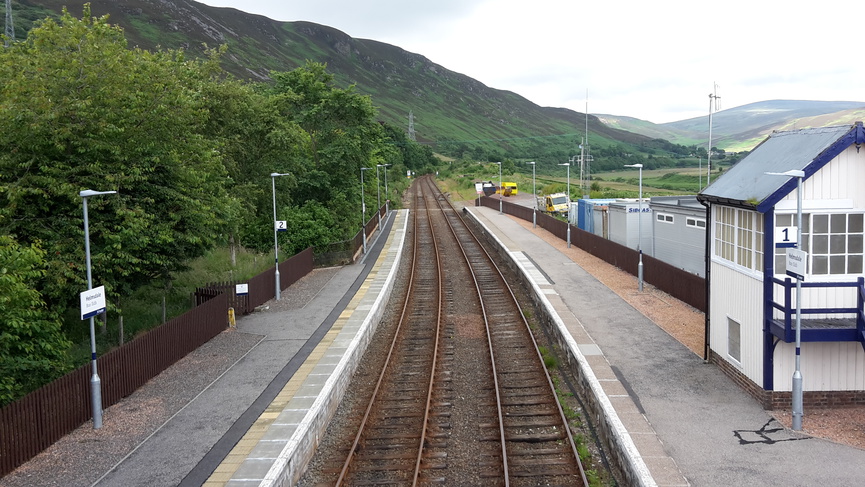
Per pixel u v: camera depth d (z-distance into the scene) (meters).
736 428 13.98
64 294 19.55
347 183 51.38
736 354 17.00
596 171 195.62
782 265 14.83
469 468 13.30
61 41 20.66
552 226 52.78
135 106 20.66
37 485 12.16
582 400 17.33
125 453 13.57
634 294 28.92
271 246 42.28
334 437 15.55
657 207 35.81
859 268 14.87
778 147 16.84
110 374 16.45
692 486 11.42
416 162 162.12
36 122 18.38
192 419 15.38
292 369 19.06
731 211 17.05
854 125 14.16
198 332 22.00
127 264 20.77
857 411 14.78
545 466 13.27
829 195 14.62
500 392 17.94
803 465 12.13
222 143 31.84
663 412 14.98
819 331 13.95
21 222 19.22
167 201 22.22
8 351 15.34
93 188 19.66
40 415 13.71
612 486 12.60
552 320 23.89
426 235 57.59
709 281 18.62
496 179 123.94
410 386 18.73
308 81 51.28
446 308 29.27
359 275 36.97
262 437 14.01
